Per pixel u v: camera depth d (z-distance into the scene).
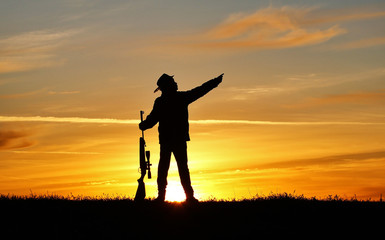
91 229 12.38
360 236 12.02
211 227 12.55
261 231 12.26
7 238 11.74
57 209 14.16
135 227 12.54
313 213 13.80
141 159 14.77
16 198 15.82
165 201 14.74
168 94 14.18
